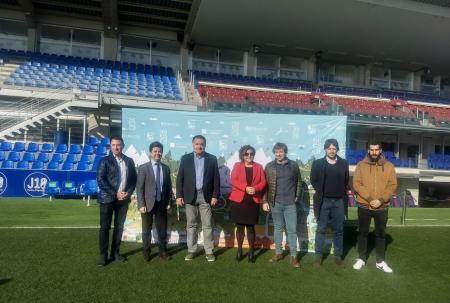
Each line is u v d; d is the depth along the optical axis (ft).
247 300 12.84
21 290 12.84
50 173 34.68
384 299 13.48
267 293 13.52
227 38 69.51
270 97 62.18
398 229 24.41
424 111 65.46
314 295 13.55
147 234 16.72
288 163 17.28
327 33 69.62
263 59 77.20
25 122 44.70
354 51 75.31
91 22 66.85
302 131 20.07
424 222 29.25
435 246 20.83
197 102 56.70
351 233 22.89
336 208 16.94
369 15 66.39
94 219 24.13
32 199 32.55
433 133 64.44
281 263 17.08
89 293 12.84
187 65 72.08
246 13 63.72
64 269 15.05
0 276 13.99
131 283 13.89
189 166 17.06
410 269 16.99
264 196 18.02
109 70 61.82
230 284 14.24
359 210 16.97
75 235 19.79
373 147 16.43
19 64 57.62
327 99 64.03
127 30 69.26
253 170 16.87
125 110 19.93
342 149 19.81
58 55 63.82
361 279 15.44
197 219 19.17
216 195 17.08
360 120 57.26
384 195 16.24
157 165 16.88
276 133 20.20
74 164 37.76
